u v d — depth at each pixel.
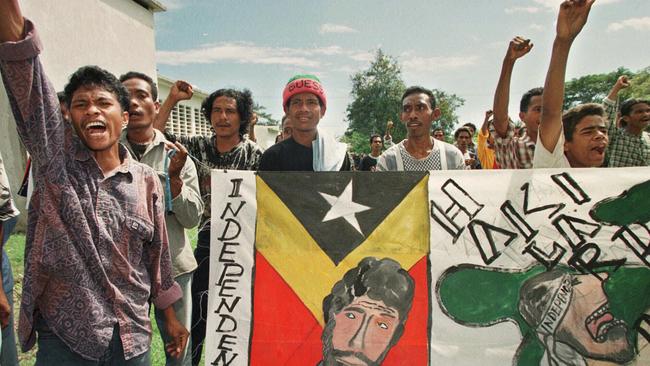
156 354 3.49
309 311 2.65
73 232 1.89
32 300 1.88
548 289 2.60
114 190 2.03
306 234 2.72
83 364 1.92
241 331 2.65
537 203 2.66
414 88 3.60
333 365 2.60
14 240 7.13
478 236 2.66
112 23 9.99
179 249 2.78
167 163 2.78
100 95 1.98
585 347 2.56
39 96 1.82
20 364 3.33
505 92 3.35
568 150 2.95
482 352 2.57
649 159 4.46
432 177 2.72
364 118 44.69
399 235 2.70
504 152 3.57
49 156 1.87
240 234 2.73
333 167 3.16
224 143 3.57
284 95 3.22
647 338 2.56
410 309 2.63
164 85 14.75
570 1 2.46
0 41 1.72
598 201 2.64
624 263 2.61
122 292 2.00
